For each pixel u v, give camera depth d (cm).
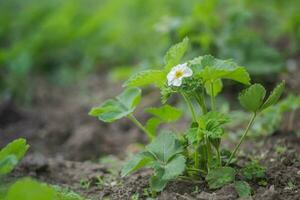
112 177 373
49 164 401
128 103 346
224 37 549
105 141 491
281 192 318
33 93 641
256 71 524
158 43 691
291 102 418
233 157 350
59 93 650
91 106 580
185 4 746
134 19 788
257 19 713
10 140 509
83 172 390
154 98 563
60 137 515
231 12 562
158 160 311
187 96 322
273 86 533
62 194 310
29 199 273
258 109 321
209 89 342
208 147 318
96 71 720
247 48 542
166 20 566
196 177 330
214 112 313
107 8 766
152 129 359
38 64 731
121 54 734
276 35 672
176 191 324
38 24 802
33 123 547
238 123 459
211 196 306
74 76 699
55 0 867
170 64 316
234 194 307
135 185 344
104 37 754
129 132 506
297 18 632
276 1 696
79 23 793
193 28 557
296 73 566
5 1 914
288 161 361
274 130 428
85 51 746
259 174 332
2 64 674
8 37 798
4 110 556
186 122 494
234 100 518
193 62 318
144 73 313
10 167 289
